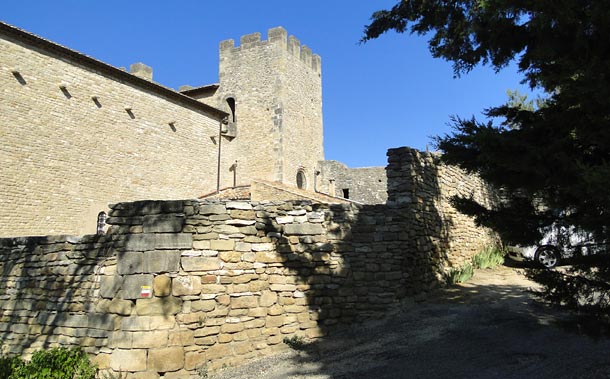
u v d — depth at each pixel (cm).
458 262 1304
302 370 734
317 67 3728
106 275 808
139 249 791
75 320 821
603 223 494
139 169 2177
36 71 1772
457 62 889
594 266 556
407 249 1004
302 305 886
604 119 502
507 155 574
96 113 1994
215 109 2662
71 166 1870
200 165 2556
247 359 812
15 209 1659
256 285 854
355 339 844
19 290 951
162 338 751
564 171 537
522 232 607
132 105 2172
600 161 555
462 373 654
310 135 3538
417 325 875
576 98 516
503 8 606
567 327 589
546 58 584
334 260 930
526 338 784
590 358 689
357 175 3512
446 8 890
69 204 1848
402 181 1068
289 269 891
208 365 777
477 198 1479
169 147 2359
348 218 962
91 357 769
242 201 877
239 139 3250
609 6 506
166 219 805
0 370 750
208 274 811
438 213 1205
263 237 884
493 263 1422
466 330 832
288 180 3175
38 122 1762
